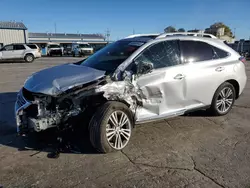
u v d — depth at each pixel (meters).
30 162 3.16
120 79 3.52
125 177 2.84
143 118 3.81
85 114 3.42
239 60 5.06
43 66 16.38
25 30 31.80
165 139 3.89
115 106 3.35
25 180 2.77
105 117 3.24
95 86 3.30
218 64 4.64
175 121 4.72
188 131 4.23
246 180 2.79
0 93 7.20
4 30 30.14
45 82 3.40
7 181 2.74
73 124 3.41
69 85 3.29
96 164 3.12
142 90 3.68
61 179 2.79
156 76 3.80
